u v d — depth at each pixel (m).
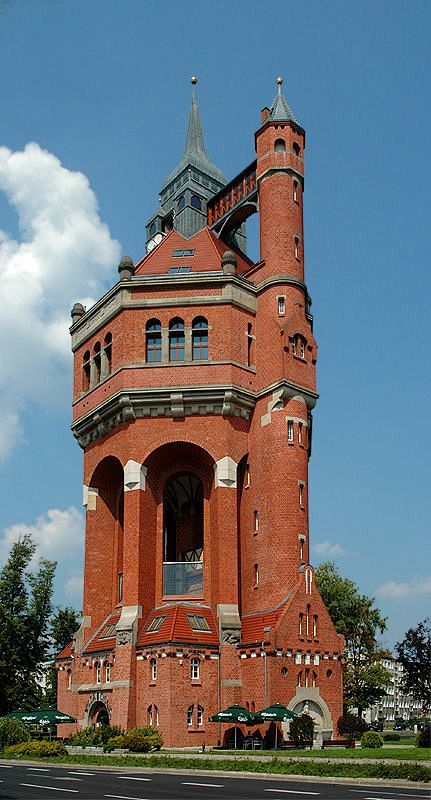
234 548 54.28
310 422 61.19
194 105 80.12
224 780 31.03
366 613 81.81
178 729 48.84
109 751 46.44
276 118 63.50
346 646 81.75
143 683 51.28
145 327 58.62
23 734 51.97
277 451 55.62
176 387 56.41
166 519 64.81
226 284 58.75
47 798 23.42
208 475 57.62
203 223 71.56
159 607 54.75
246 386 57.56
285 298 59.19
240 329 58.59
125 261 59.94
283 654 50.19
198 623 52.62
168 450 56.78
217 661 51.56
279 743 47.94
